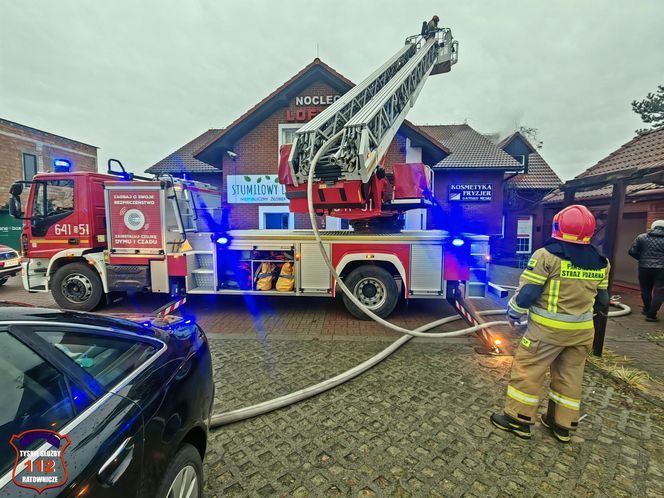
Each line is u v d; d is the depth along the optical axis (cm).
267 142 1268
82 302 615
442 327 542
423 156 1305
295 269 583
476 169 1453
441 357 426
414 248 557
